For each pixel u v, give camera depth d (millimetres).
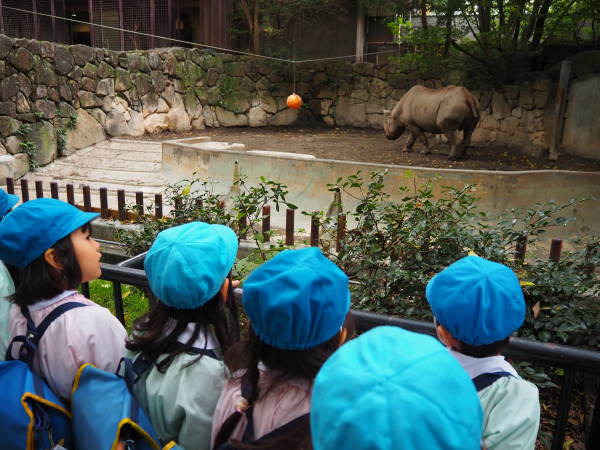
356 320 1912
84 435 1446
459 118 10891
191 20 17953
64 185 9805
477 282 1506
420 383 856
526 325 3008
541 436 2693
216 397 1548
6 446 1443
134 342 1686
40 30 15820
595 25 15062
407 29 14297
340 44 19047
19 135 10617
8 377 1534
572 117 11516
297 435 1200
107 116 12984
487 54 13781
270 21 18141
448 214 3598
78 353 1679
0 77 10141
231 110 17234
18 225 1753
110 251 5809
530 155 12289
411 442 809
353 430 835
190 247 1593
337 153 12438
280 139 15031
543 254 5668
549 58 13781
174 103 15227
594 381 3283
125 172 10445
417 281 3072
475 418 869
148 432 1468
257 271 1368
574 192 6762
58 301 1778
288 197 7617
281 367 1327
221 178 8594
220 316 1700
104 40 16281
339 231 3949
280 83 17797
